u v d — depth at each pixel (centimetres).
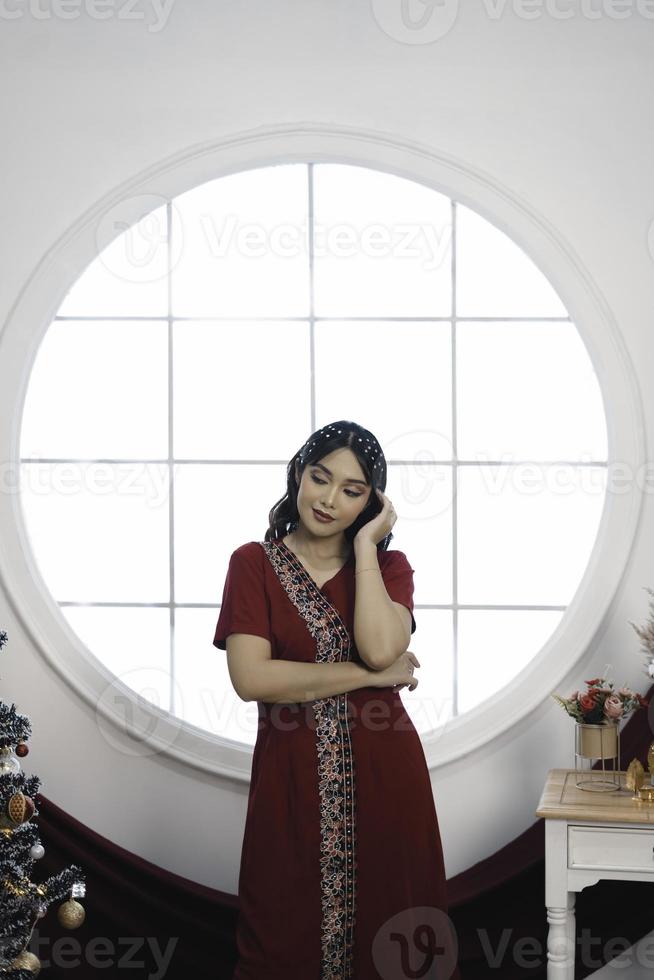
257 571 205
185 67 271
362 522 210
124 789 266
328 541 208
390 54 270
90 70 271
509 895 251
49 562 668
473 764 264
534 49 268
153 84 271
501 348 648
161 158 271
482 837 264
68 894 230
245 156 270
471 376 649
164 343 645
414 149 269
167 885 255
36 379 633
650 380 264
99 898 254
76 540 672
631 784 222
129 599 673
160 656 673
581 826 210
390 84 270
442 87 270
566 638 263
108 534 674
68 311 541
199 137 271
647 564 262
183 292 606
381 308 609
